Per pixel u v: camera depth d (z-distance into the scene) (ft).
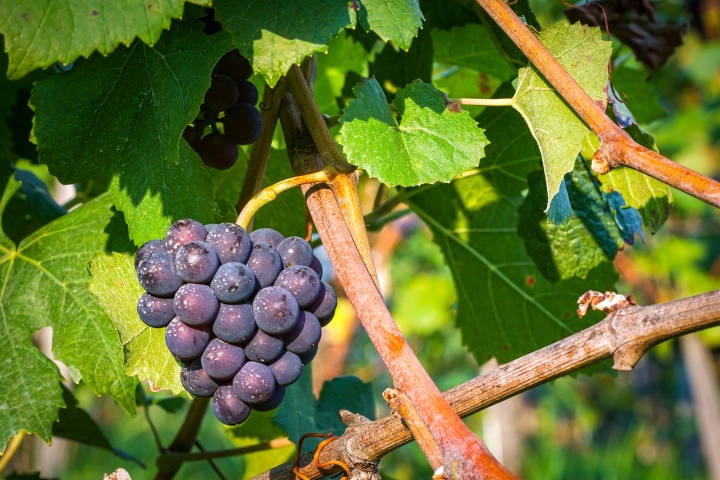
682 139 7.31
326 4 1.70
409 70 2.35
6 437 1.99
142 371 1.78
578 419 9.38
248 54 1.68
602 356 1.51
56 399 2.02
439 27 2.37
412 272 8.55
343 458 1.69
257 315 1.60
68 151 1.81
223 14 1.69
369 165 1.76
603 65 1.85
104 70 1.81
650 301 7.02
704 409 7.10
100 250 2.04
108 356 1.99
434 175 1.80
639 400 9.38
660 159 1.64
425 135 1.83
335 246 1.70
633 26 2.55
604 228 2.18
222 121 1.93
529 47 1.82
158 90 1.78
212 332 1.64
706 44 7.25
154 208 1.79
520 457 7.94
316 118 1.83
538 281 2.59
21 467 4.02
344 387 2.64
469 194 2.54
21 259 2.10
